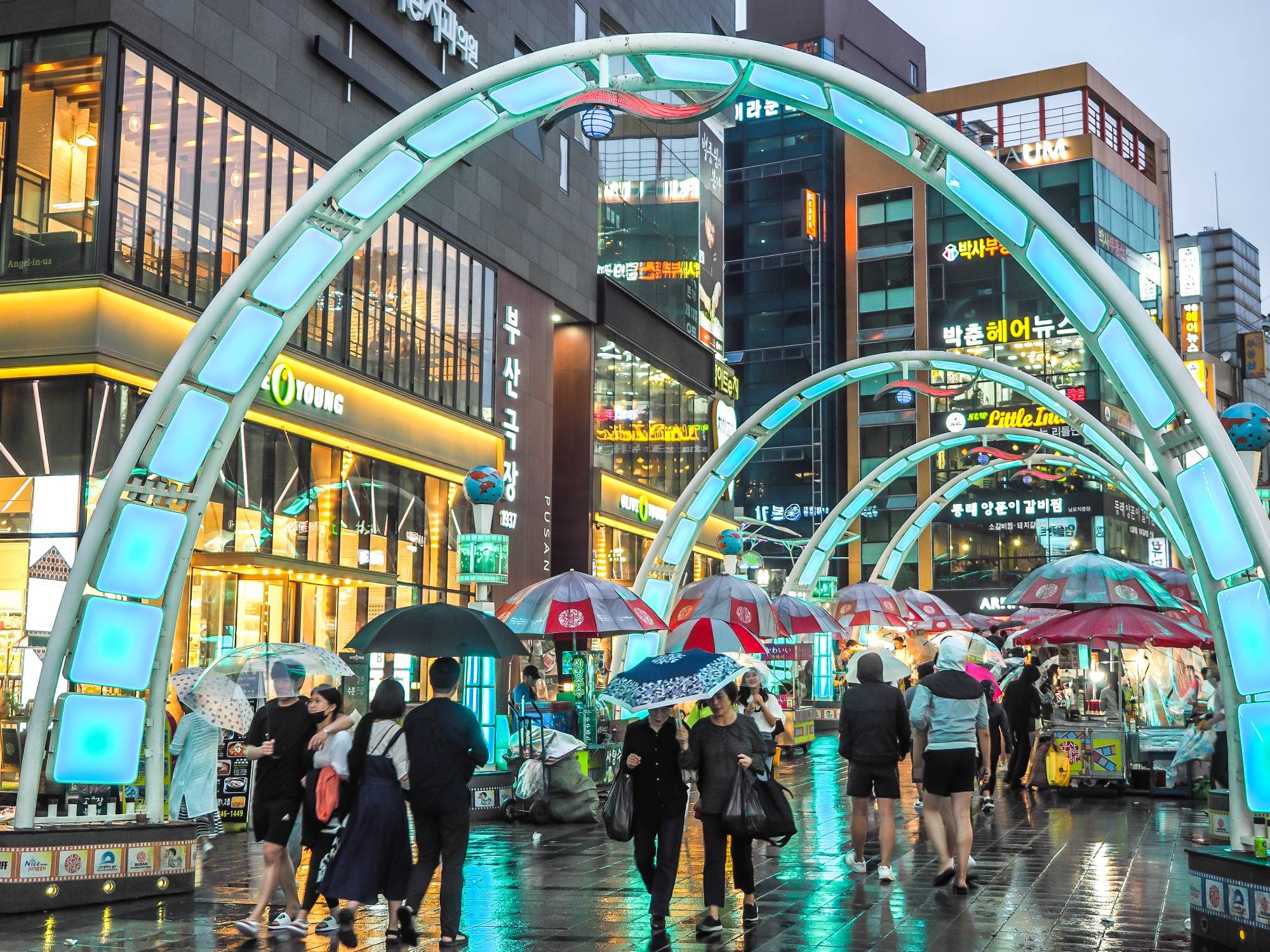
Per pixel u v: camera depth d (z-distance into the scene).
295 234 12.08
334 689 9.42
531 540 31.69
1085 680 23.20
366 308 25.33
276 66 22.42
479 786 16.55
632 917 10.00
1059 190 73.19
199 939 9.12
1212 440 9.63
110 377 18.61
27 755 10.67
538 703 18.28
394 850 9.00
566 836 15.17
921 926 9.49
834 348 79.31
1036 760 20.70
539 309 32.56
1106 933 9.21
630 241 39.31
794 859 13.02
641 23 39.16
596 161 36.03
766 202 81.81
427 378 27.47
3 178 19.02
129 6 19.14
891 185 77.62
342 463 24.36
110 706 11.12
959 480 35.53
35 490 18.31
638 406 38.28
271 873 9.20
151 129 19.59
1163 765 19.72
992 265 74.12
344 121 24.28
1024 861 12.80
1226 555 9.81
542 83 12.70
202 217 20.67
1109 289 10.59
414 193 12.91
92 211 18.59
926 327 75.50
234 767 15.79
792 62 12.06
